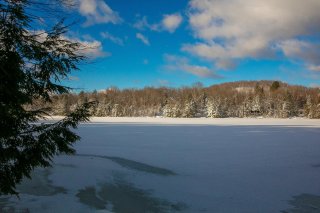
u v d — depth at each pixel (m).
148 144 19.39
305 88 112.06
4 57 4.27
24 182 9.82
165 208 8.02
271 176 11.41
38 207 7.50
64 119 4.96
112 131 28.53
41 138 4.66
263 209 8.05
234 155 15.70
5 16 4.30
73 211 7.41
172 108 74.75
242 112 81.31
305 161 14.27
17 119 4.57
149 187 9.85
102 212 7.40
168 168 12.59
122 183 10.27
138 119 59.16
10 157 4.46
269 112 82.00
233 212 7.80
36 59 4.60
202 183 10.38
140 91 99.19
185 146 18.73
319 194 9.29
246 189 9.74
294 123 48.84
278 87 113.25
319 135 27.17
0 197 8.12
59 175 10.91
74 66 4.79
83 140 21.08
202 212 7.77
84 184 9.95
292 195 9.19
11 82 4.32
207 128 34.31
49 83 4.73
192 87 104.81
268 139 23.44
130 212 7.66
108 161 13.76
